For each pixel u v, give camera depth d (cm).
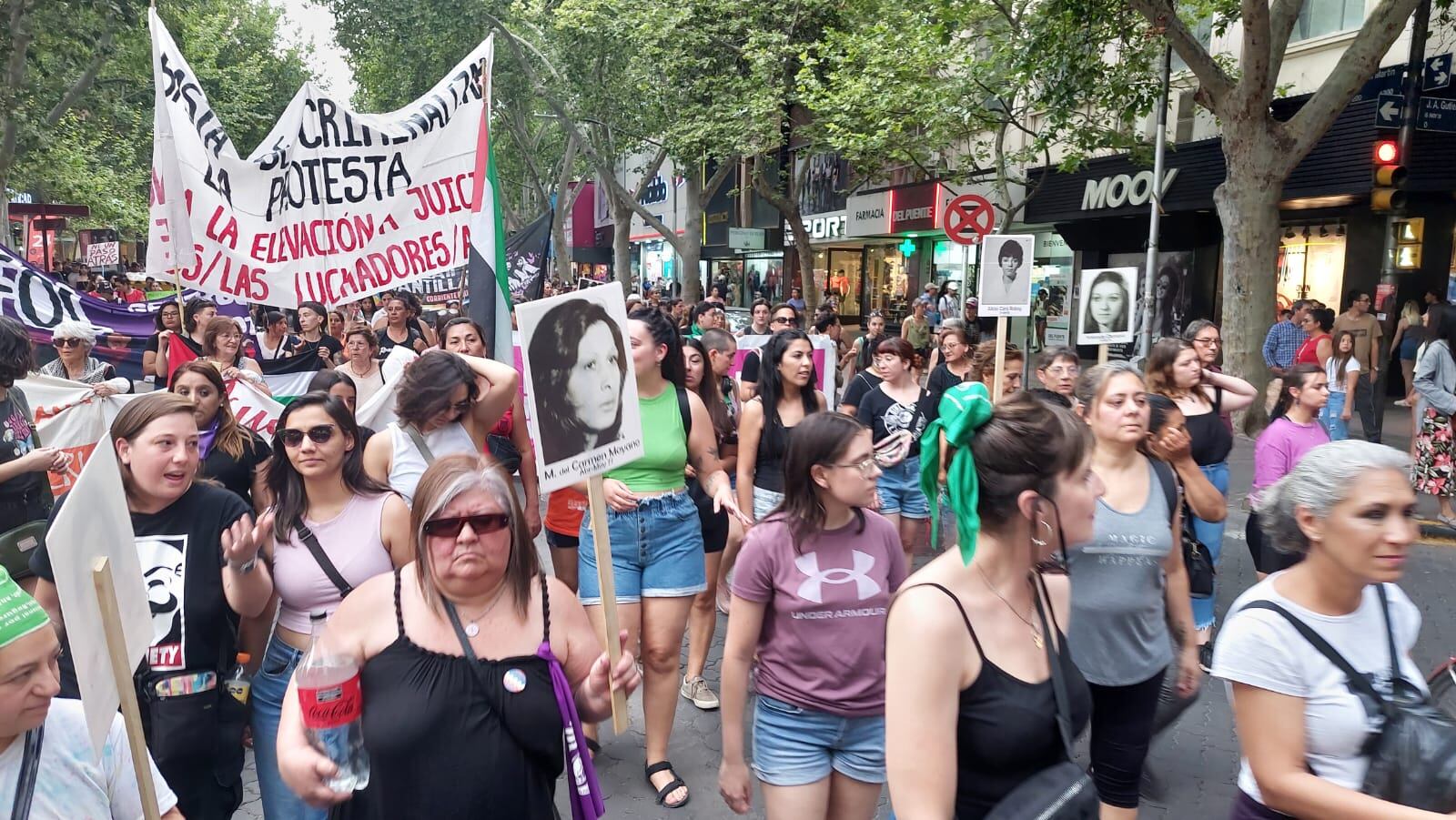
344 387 558
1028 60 1363
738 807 304
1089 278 653
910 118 1744
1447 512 891
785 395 558
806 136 2286
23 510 483
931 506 233
